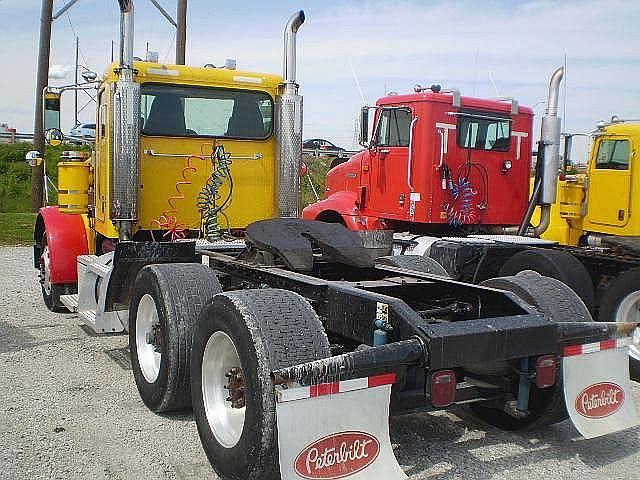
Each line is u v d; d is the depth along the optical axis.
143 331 4.95
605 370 4.05
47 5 21.03
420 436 4.49
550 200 8.35
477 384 4.07
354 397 3.26
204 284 4.66
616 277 6.53
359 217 9.68
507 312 4.11
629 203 7.59
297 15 6.96
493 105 9.09
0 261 12.82
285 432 3.11
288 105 7.08
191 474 3.86
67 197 7.41
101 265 5.96
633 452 4.28
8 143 32.38
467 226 9.22
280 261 5.00
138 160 6.39
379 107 9.37
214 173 6.90
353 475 3.24
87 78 7.04
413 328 3.48
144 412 4.80
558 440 4.46
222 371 3.92
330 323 4.08
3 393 5.14
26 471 3.83
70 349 6.42
